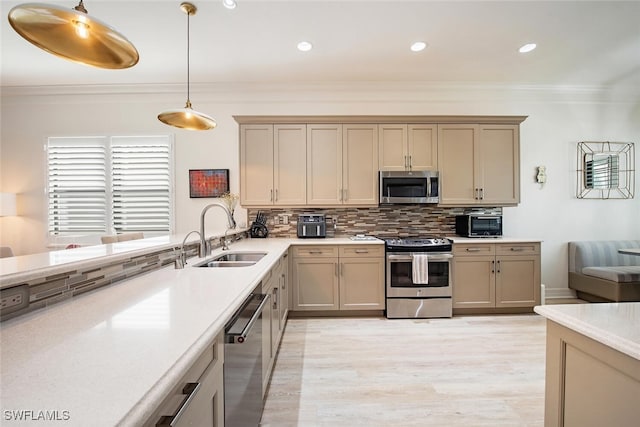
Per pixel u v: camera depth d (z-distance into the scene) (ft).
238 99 12.02
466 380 6.58
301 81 11.57
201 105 12.03
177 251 6.09
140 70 10.54
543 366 7.14
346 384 6.43
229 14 7.55
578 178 12.54
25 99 11.91
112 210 12.00
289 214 12.01
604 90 12.32
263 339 5.59
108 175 12.00
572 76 11.35
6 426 1.39
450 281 10.33
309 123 10.96
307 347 8.14
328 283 10.39
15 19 3.25
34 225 12.03
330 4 7.24
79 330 2.63
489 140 11.12
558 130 12.48
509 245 10.53
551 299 12.39
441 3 7.26
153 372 1.91
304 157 10.98
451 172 11.06
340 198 11.00
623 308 3.44
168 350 2.22
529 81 11.77
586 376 3.04
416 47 9.17
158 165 12.03
